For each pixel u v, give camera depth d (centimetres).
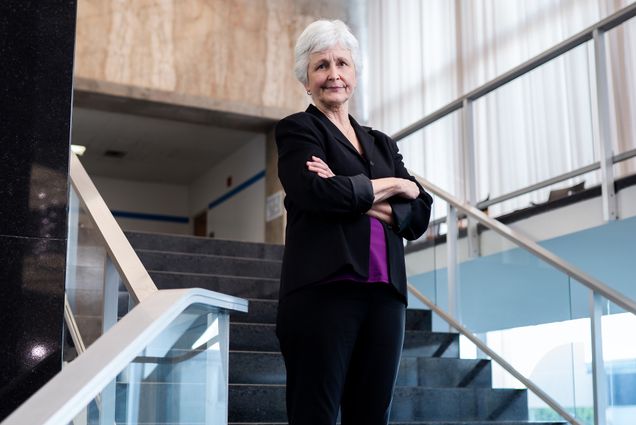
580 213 456
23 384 223
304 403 171
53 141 238
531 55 593
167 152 1035
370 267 176
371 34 817
